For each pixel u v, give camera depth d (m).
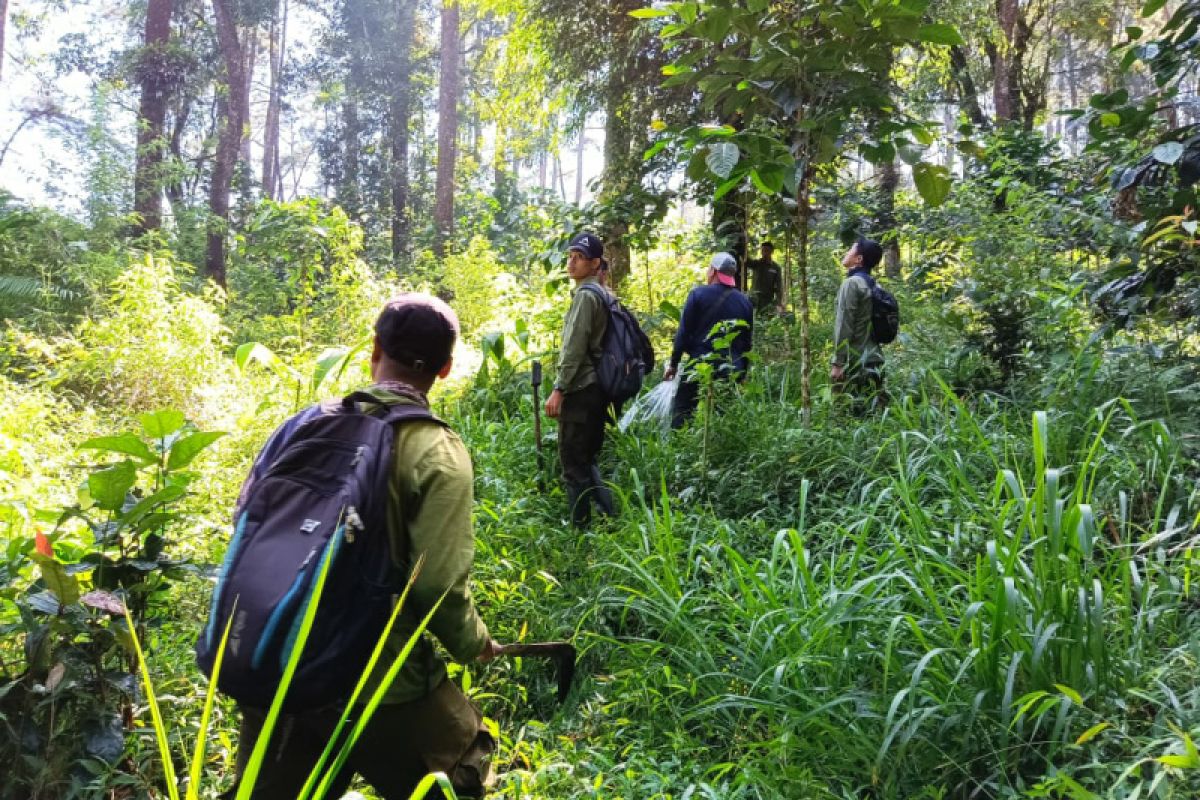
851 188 10.93
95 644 2.67
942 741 2.76
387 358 2.28
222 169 20.19
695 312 6.34
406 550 2.08
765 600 3.43
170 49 19.34
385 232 30.56
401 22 31.92
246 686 1.90
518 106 14.36
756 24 4.75
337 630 1.94
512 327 9.85
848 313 6.17
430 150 32.59
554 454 5.80
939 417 4.93
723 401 6.04
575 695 3.59
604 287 5.17
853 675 3.07
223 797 2.16
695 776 2.91
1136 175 4.59
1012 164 10.45
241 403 6.83
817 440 5.12
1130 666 2.76
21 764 2.55
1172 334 5.42
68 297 9.71
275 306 13.29
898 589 3.48
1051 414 4.57
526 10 12.02
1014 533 3.54
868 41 4.79
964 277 7.48
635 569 4.00
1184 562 3.17
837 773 2.79
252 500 2.02
